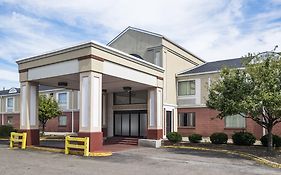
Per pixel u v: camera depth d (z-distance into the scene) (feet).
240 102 51.29
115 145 71.56
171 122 85.40
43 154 51.16
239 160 47.88
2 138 90.17
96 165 40.19
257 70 52.26
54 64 58.70
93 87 51.70
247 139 60.85
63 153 52.39
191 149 63.82
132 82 66.44
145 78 68.59
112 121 84.84
